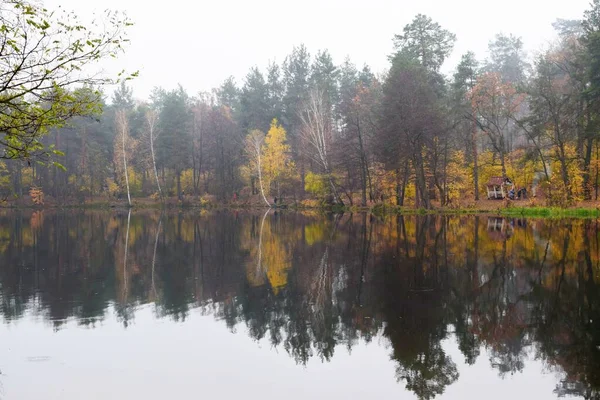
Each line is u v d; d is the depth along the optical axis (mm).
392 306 12531
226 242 26125
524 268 16844
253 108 75812
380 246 23141
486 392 7617
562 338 9938
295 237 27969
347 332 10570
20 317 11695
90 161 70000
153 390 7676
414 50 51250
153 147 72250
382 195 53250
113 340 10039
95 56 7504
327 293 14055
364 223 36188
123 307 12625
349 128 53656
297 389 7762
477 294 13562
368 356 9172
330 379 8148
